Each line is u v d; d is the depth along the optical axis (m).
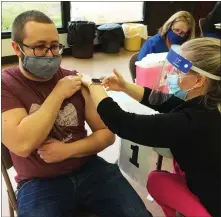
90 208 1.28
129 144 1.66
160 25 6.23
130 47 5.52
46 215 1.12
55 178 1.27
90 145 1.30
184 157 1.05
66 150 1.22
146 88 1.48
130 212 1.19
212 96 1.02
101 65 4.58
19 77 1.22
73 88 1.26
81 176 1.30
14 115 1.15
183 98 1.14
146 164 1.61
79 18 4.98
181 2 6.27
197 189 1.08
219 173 1.04
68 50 5.05
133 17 5.93
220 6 3.38
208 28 3.51
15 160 1.27
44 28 1.15
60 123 1.27
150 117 1.03
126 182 1.31
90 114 1.34
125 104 1.64
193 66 1.02
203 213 1.04
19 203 1.18
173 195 1.12
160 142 1.01
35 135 1.13
